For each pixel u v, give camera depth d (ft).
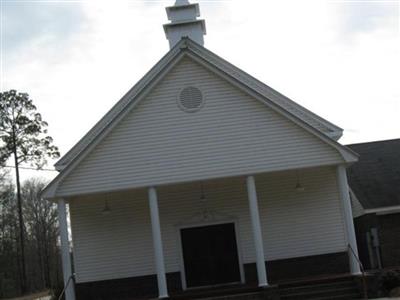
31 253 239.30
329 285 61.31
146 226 69.56
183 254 69.36
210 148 61.98
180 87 62.90
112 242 69.26
